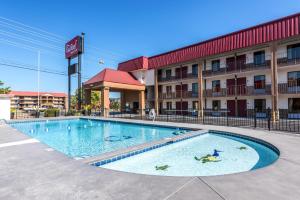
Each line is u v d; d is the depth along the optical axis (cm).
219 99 2756
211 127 1405
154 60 3241
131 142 1196
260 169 503
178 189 390
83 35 3070
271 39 1953
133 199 351
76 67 3080
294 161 571
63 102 10169
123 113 3609
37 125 2000
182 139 1028
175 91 3319
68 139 1302
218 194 367
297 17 1791
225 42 2356
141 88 3297
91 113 3094
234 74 2534
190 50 2727
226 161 757
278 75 2202
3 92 4844
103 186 409
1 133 1166
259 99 2366
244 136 1066
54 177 463
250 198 352
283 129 1277
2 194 379
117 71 3391
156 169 677
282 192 376
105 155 682
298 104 2080
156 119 2184
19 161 593
